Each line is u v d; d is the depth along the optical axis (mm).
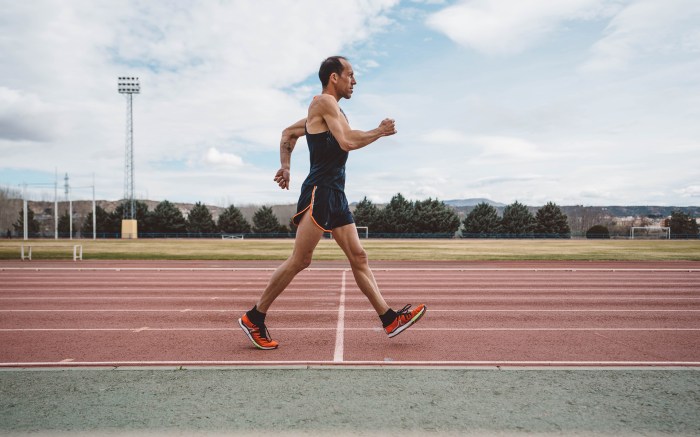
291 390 3299
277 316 7047
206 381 3496
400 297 9414
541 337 5438
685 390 3318
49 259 21953
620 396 3197
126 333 5734
